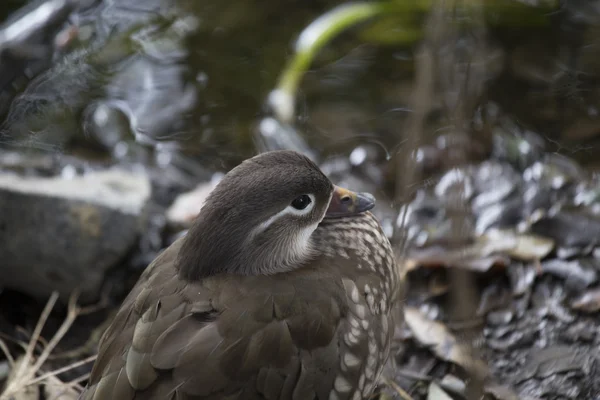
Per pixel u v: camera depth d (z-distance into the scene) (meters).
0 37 10.11
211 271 5.14
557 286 6.96
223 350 4.82
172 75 10.07
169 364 4.75
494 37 10.18
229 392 4.81
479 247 7.23
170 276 5.22
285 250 5.36
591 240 7.32
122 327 5.16
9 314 7.24
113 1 11.05
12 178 7.45
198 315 4.95
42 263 7.22
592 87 9.52
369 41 10.44
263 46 10.41
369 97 9.70
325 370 5.05
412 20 10.59
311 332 5.02
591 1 10.62
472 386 4.56
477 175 8.30
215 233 5.12
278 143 9.19
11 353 6.84
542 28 10.28
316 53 10.30
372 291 5.56
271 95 9.74
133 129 9.45
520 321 6.73
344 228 5.78
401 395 6.25
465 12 9.82
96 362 5.08
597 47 10.01
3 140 9.21
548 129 9.02
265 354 4.89
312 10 10.90
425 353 6.57
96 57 10.30
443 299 6.93
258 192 5.16
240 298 5.00
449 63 5.71
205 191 8.44
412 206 7.90
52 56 10.22
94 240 7.20
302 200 5.35
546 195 7.88
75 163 8.79
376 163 8.88
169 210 8.21
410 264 7.12
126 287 7.48
